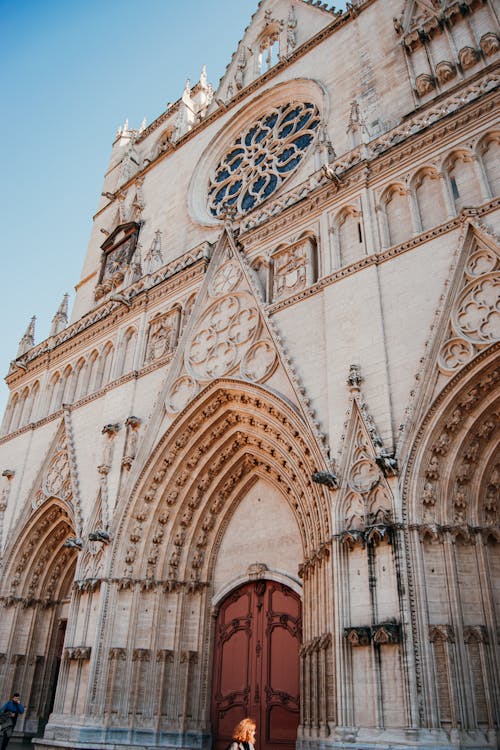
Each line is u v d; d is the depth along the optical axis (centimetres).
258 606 2181
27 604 2898
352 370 1850
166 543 2352
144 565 2319
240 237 2664
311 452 1894
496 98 1969
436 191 2039
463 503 1617
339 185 2322
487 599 1510
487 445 1667
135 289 3147
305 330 2145
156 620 2231
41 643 2884
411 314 1836
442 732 1358
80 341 3334
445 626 1455
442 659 1433
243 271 2512
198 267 2788
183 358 2547
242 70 3869
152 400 2609
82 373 3228
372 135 2520
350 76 2909
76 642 2258
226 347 2412
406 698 1388
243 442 2348
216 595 2309
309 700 1720
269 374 2169
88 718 2050
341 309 2027
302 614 1936
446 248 1850
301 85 3250
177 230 3381
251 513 2352
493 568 1576
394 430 1712
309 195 2425
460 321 1714
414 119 2245
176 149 3934
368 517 1639
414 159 2139
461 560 1567
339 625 1575
